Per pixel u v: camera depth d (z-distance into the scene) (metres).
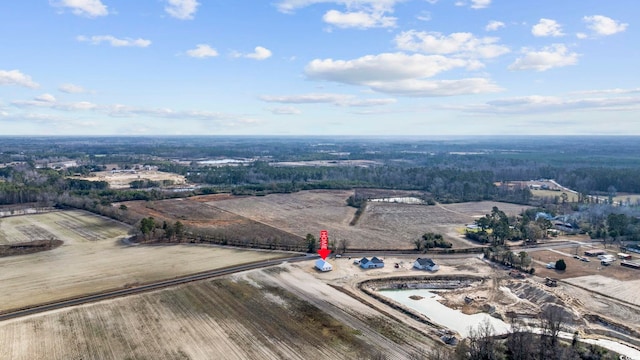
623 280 122.25
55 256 136.38
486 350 78.25
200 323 89.62
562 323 95.75
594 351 82.06
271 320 91.50
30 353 77.12
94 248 146.12
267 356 77.00
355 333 86.56
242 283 113.44
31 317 91.56
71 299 101.06
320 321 91.56
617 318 98.62
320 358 76.69
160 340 82.25
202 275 118.81
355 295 107.62
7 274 118.56
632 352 84.38
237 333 85.50
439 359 74.81
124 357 76.19
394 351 79.94
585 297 110.38
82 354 77.00
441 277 125.81
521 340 79.69
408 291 117.50
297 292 108.12
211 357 76.38
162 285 110.88
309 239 146.00
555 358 77.94
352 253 146.38
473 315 102.00
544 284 119.44
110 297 102.62
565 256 145.50
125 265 127.31
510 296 111.94
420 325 92.25
